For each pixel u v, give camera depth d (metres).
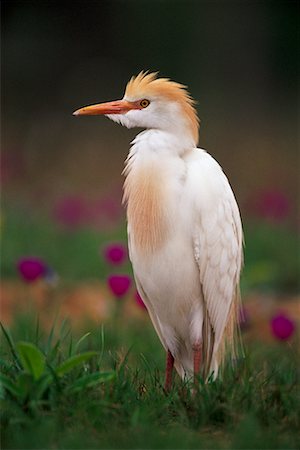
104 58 32.06
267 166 27.45
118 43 32.06
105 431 6.70
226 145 28.78
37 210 20.36
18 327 11.30
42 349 8.54
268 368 9.59
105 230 17.77
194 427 6.98
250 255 16.25
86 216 18.52
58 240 17.02
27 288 12.35
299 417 6.95
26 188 24.56
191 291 8.08
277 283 15.33
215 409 7.05
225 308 8.23
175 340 8.44
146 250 8.01
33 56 31.84
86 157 27.61
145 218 7.94
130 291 13.12
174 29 32.00
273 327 9.73
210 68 32.09
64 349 9.91
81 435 6.52
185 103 8.01
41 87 31.61
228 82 32.03
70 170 26.75
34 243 16.69
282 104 31.73
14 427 6.60
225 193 8.02
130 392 7.29
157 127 8.03
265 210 18.86
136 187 8.01
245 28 32.25
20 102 31.33
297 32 32.34
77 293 13.75
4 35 31.80
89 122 30.23
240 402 7.15
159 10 31.92
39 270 10.91
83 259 15.65
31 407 6.80
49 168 26.95
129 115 8.01
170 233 7.89
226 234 7.99
